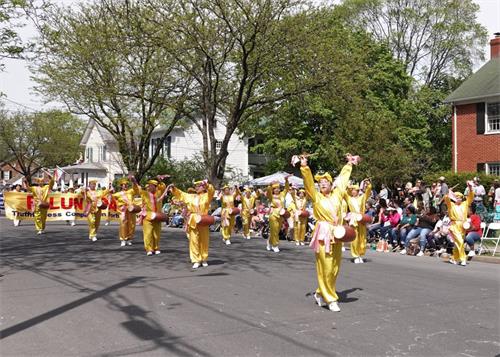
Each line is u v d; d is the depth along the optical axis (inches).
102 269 451.5
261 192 802.2
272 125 1314.0
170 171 1362.0
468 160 1067.9
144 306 309.3
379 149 971.9
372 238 698.2
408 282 400.5
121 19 817.5
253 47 797.9
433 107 1662.2
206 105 903.1
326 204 308.2
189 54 840.9
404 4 1715.1
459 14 1683.1
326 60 839.1
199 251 471.2
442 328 266.4
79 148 2396.7
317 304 317.7
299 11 816.9
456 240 516.4
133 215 647.1
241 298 333.4
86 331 256.4
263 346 233.0
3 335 250.4
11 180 2694.4
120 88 911.7
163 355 220.8
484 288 379.6
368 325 269.6
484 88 1051.9
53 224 1035.3
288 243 725.3
